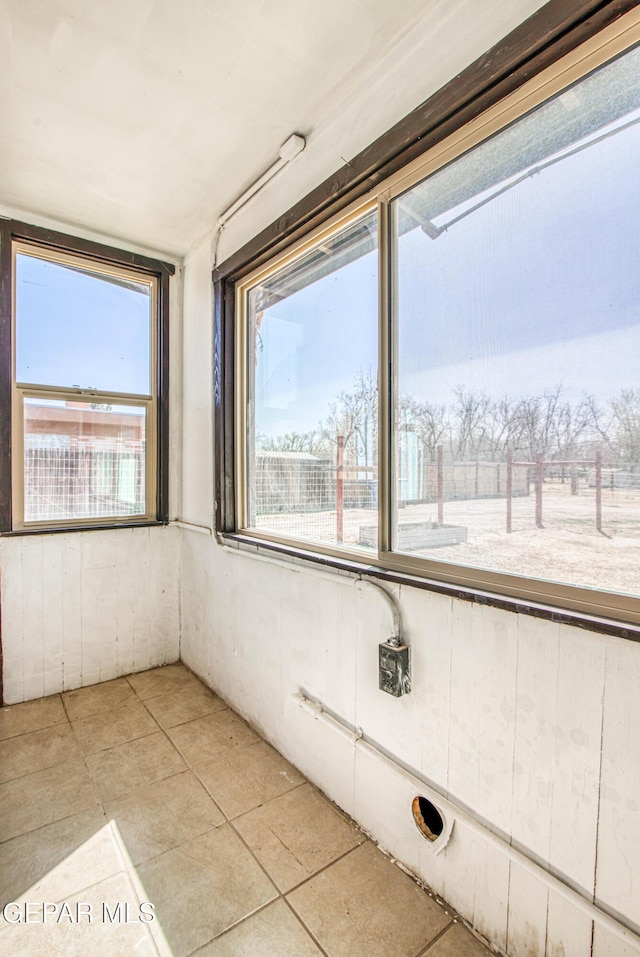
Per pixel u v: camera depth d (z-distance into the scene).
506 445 1.13
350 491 1.63
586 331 0.98
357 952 1.13
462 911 1.20
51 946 1.14
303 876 1.34
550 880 1.01
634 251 0.91
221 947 1.14
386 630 1.41
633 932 0.90
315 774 1.72
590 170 0.97
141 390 2.79
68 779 1.76
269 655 1.99
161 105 1.61
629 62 0.91
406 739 1.35
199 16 1.28
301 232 1.79
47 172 2.00
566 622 0.97
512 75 1.06
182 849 1.43
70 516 2.56
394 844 1.40
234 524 2.37
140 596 2.75
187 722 2.18
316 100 1.58
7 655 2.33
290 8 1.25
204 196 2.17
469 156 1.20
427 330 1.32
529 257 1.08
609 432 0.95
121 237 2.58
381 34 1.32
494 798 1.13
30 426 2.43
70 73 1.47
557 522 1.03
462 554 1.23
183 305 2.83
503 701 1.11
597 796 0.95
